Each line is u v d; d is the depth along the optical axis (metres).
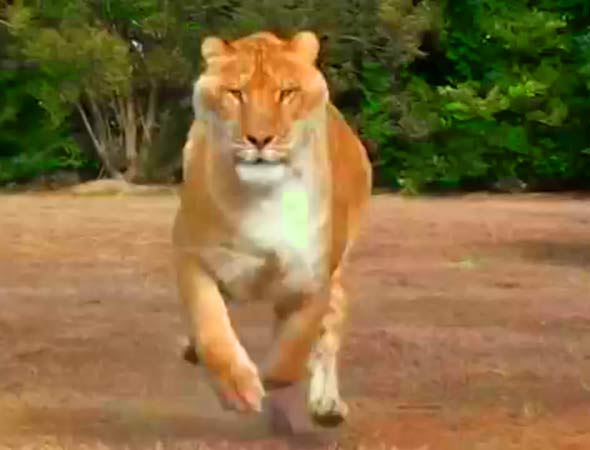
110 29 31.88
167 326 11.51
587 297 13.74
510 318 12.17
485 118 31.75
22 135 33.56
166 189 31.75
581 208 27.67
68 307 12.80
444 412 8.01
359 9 30.58
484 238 20.72
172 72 31.17
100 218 24.28
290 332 6.58
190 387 8.76
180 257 6.54
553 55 32.25
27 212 25.88
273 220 6.36
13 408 8.08
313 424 7.28
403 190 31.84
